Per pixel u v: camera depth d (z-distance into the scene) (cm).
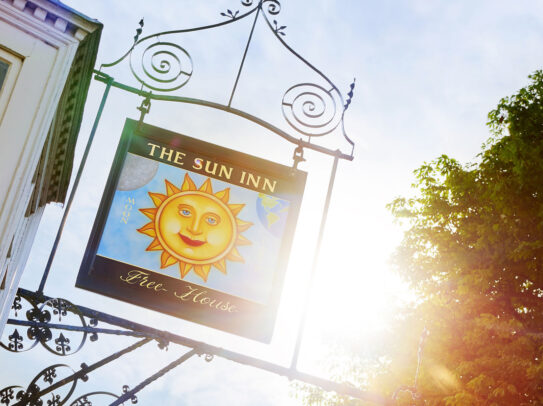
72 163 596
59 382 437
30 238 659
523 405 834
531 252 909
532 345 873
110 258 452
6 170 324
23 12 344
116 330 467
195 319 450
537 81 1009
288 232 479
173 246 462
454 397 877
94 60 389
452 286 1010
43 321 433
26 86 340
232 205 480
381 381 1006
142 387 470
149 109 495
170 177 478
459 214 1086
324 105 528
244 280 464
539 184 940
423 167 1145
